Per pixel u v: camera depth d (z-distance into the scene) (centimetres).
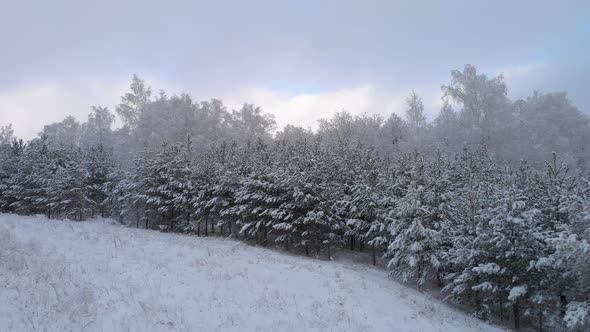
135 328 970
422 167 2911
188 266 1691
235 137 8056
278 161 3609
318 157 3606
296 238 3478
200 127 7850
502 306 2272
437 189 2677
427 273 2552
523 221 2014
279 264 2103
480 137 5481
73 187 4525
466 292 2373
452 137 5628
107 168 5353
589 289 1753
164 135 7338
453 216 2545
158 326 1005
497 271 2025
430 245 2412
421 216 2483
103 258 1556
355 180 3556
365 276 2472
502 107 5844
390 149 5766
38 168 4616
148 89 8375
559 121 6444
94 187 5000
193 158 4534
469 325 1755
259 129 8750
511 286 2120
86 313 998
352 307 1510
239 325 1123
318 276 1938
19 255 1364
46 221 2720
